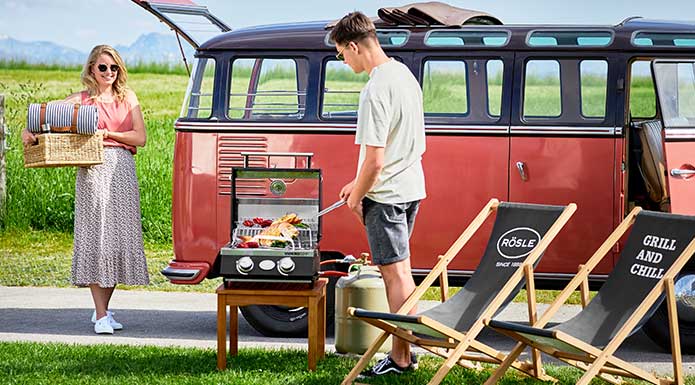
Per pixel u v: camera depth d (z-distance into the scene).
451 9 8.37
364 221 6.35
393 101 6.16
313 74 8.07
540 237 6.44
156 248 13.02
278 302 6.57
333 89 8.18
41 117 7.83
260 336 8.24
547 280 7.89
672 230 6.16
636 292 6.11
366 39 6.23
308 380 6.40
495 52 7.91
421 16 8.10
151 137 14.69
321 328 7.00
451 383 6.36
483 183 7.87
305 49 8.10
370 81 6.19
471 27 8.02
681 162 7.50
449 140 7.90
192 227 8.09
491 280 6.45
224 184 8.06
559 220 6.36
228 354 7.17
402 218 6.29
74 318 8.97
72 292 10.34
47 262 11.92
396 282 6.32
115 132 8.15
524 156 7.82
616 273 6.27
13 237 13.30
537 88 7.88
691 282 7.62
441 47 7.96
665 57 7.69
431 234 7.93
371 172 6.10
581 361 5.90
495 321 5.82
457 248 6.57
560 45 7.84
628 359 7.59
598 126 7.77
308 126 8.00
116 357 7.01
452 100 8.00
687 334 7.66
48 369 6.67
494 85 7.94
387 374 6.46
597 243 7.80
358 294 7.11
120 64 8.20
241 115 8.11
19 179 13.82
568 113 7.86
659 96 7.60
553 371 6.70
